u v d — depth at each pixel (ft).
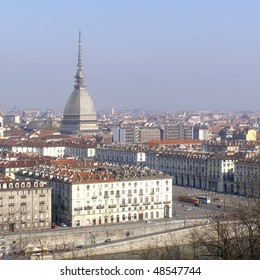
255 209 470.39
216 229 493.36
